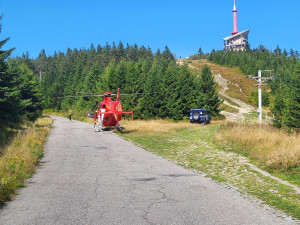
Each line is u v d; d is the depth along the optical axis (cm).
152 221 481
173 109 4522
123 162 1080
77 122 4722
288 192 684
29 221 482
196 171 921
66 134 2348
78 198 616
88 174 867
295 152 982
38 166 998
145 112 4597
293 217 512
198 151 1373
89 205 567
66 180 788
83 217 500
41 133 2089
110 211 531
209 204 579
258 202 598
